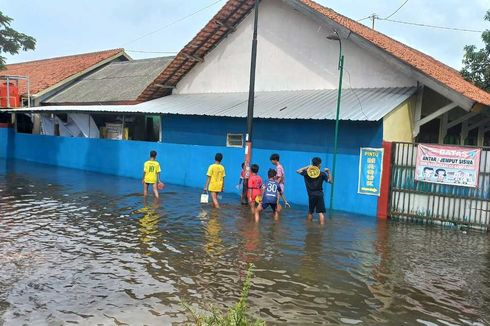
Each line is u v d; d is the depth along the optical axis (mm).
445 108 12234
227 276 6613
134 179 17922
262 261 7398
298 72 15734
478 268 7410
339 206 12328
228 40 17766
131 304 5473
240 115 14250
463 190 10391
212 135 15961
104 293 5793
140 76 25266
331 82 14891
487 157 10055
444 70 18438
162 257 7438
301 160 13164
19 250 7598
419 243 8977
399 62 12406
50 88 27125
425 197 10883
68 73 28562
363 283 6535
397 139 12258
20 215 10547
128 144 18500
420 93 12727
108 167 19484
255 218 10562
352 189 12070
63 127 23375
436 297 6086
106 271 6645
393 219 11328
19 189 14648
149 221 10227
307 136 13148
